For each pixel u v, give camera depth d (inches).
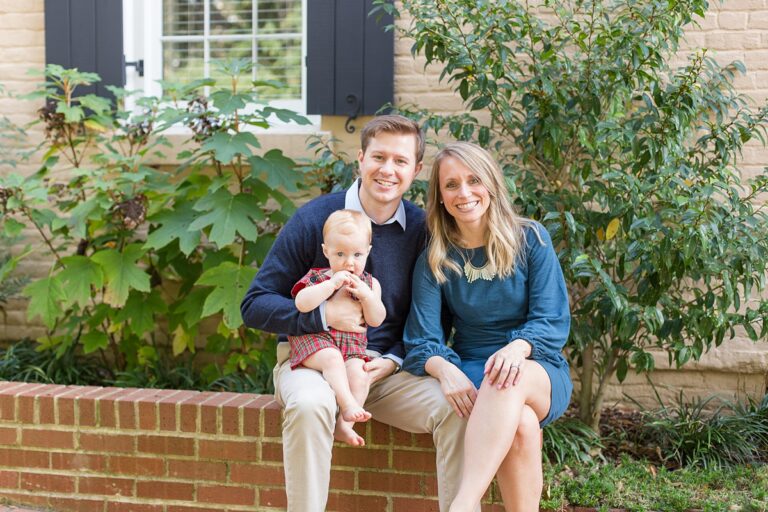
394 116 110.6
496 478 115.3
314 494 99.4
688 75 142.9
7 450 131.4
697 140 155.6
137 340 169.8
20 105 186.7
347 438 104.4
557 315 106.9
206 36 189.3
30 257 186.4
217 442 123.5
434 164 109.4
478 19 144.0
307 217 112.9
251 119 180.1
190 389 163.2
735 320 142.3
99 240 166.2
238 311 149.4
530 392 99.6
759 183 141.9
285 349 114.3
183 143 164.9
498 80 162.9
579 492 122.8
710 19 161.9
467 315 111.7
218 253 161.9
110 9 181.5
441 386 103.6
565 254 138.6
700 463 137.8
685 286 153.1
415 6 152.6
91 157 160.9
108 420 127.3
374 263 111.6
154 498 126.3
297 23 186.2
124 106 182.9
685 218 125.9
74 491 129.2
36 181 158.2
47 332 184.5
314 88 174.1
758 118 146.3
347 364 105.1
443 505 103.1
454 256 110.9
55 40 182.7
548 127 142.9
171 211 161.6
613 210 137.9
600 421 159.2
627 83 142.9
